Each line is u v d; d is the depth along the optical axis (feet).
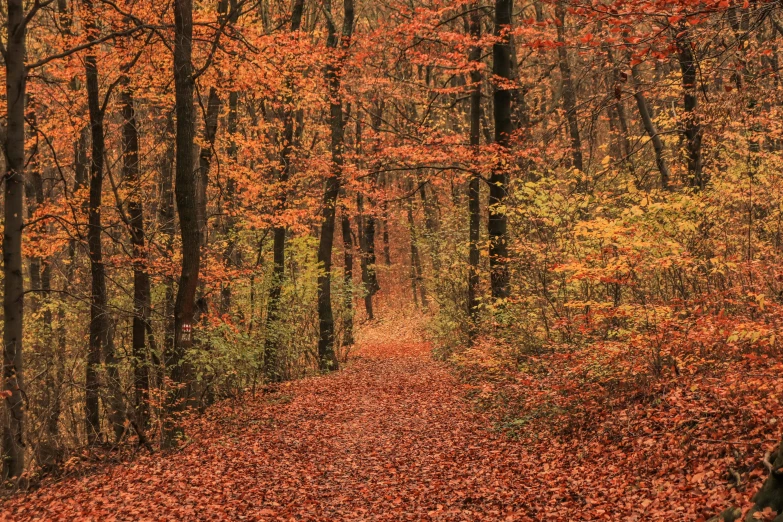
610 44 21.45
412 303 134.21
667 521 19.67
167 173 61.16
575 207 41.73
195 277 40.19
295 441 39.91
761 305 25.93
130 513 27.12
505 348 46.39
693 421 25.86
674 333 31.81
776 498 15.92
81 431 49.70
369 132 62.13
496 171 53.16
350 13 69.82
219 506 27.66
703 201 35.04
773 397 23.06
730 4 19.86
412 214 113.91
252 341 55.21
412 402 50.08
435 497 27.48
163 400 40.24
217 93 53.88
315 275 70.79
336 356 79.97
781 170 38.04
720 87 39.75
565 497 24.61
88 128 56.59
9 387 35.63
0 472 35.81
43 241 49.14
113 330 55.42
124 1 46.50
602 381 33.68
